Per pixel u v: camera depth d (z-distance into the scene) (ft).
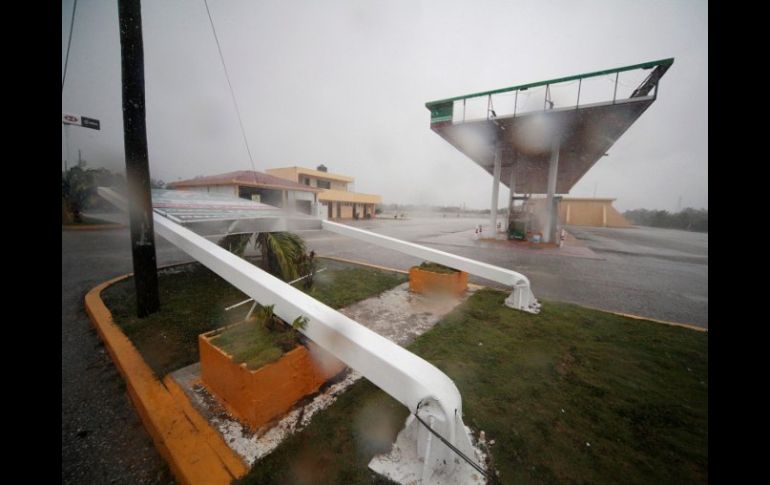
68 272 19.33
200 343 7.60
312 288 16.22
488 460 5.76
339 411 6.98
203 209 17.90
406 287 18.28
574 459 5.90
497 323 12.84
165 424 6.40
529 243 47.24
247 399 6.40
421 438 5.54
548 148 48.26
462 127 42.91
